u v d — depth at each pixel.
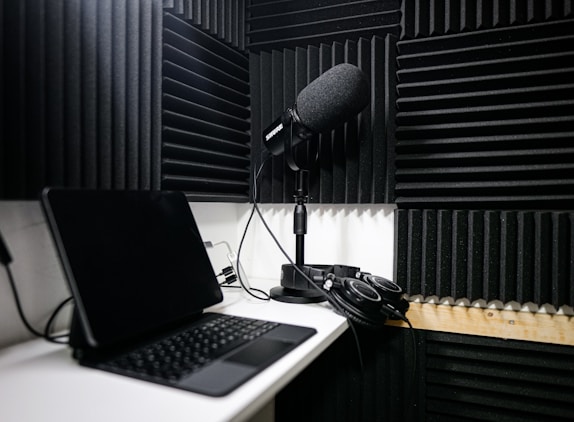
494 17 1.15
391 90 1.25
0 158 0.70
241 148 1.39
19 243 0.76
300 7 1.39
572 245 1.07
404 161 1.22
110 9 0.91
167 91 1.11
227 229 1.43
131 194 0.80
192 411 0.47
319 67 1.34
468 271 1.16
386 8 1.28
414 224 1.21
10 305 0.74
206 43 1.27
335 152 1.31
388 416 1.25
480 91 1.16
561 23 1.08
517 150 1.12
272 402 1.31
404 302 1.10
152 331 0.73
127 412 0.47
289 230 1.41
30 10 0.75
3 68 0.71
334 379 1.30
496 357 1.15
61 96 0.80
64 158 0.82
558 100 1.10
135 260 0.74
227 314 0.90
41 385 0.54
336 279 0.97
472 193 1.17
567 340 1.08
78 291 0.62
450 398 1.20
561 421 1.12
